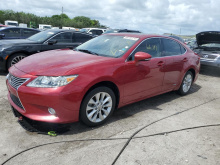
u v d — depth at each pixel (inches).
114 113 153.0
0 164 92.3
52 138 114.9
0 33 366.6
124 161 99.1
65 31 280.8
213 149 113.5
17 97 119.5
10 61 238.1
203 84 267.3
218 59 314.8
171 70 177.3
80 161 97.3
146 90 158.9
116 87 136.6
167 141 118.7
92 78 119.8
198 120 150.6
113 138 118.5
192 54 207.9
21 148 104.5
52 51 167.5
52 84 111.7
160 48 171.6
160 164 98.7
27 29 399.2
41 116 115.8
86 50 160.9
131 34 169.9
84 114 122.2
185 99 198.4
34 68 122.3
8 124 125.9
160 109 167.3
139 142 115.9
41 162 95.2
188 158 104.3
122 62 138.4
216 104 189.9
